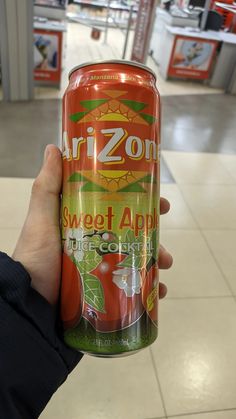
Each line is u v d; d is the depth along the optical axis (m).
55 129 0.93
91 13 2.26
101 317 0.17
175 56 1.41
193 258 0.58
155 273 0.19
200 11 1.51
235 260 0.59
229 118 1.19
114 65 0.17
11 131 0.89
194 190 0.75
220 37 1.41
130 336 0.17
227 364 0.44
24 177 0.71
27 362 0.17
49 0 1.27
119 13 2.27
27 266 0.21
